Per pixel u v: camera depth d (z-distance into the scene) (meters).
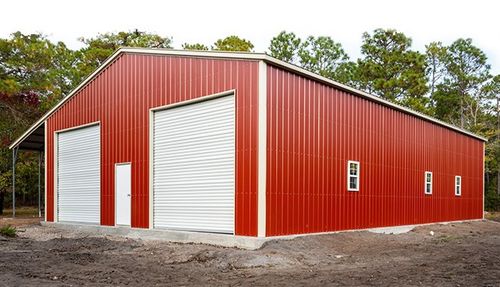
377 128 15.07
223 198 11.27
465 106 43.59
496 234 16.64
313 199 11.88
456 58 45.03
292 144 11.26
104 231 14.81
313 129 12.04
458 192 21.19
